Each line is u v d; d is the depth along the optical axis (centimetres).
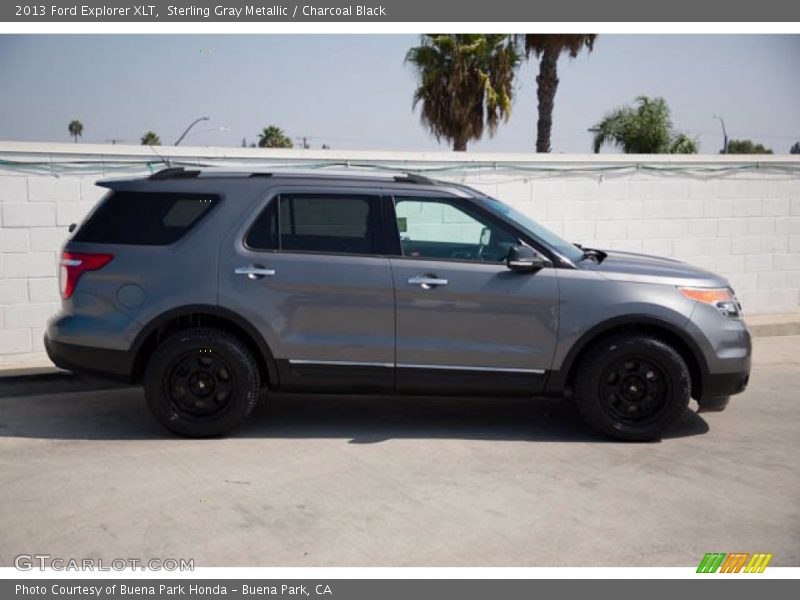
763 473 535
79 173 815
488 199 624
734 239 1109
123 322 582
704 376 592
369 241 593
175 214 597
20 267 802
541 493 494
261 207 594
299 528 440
